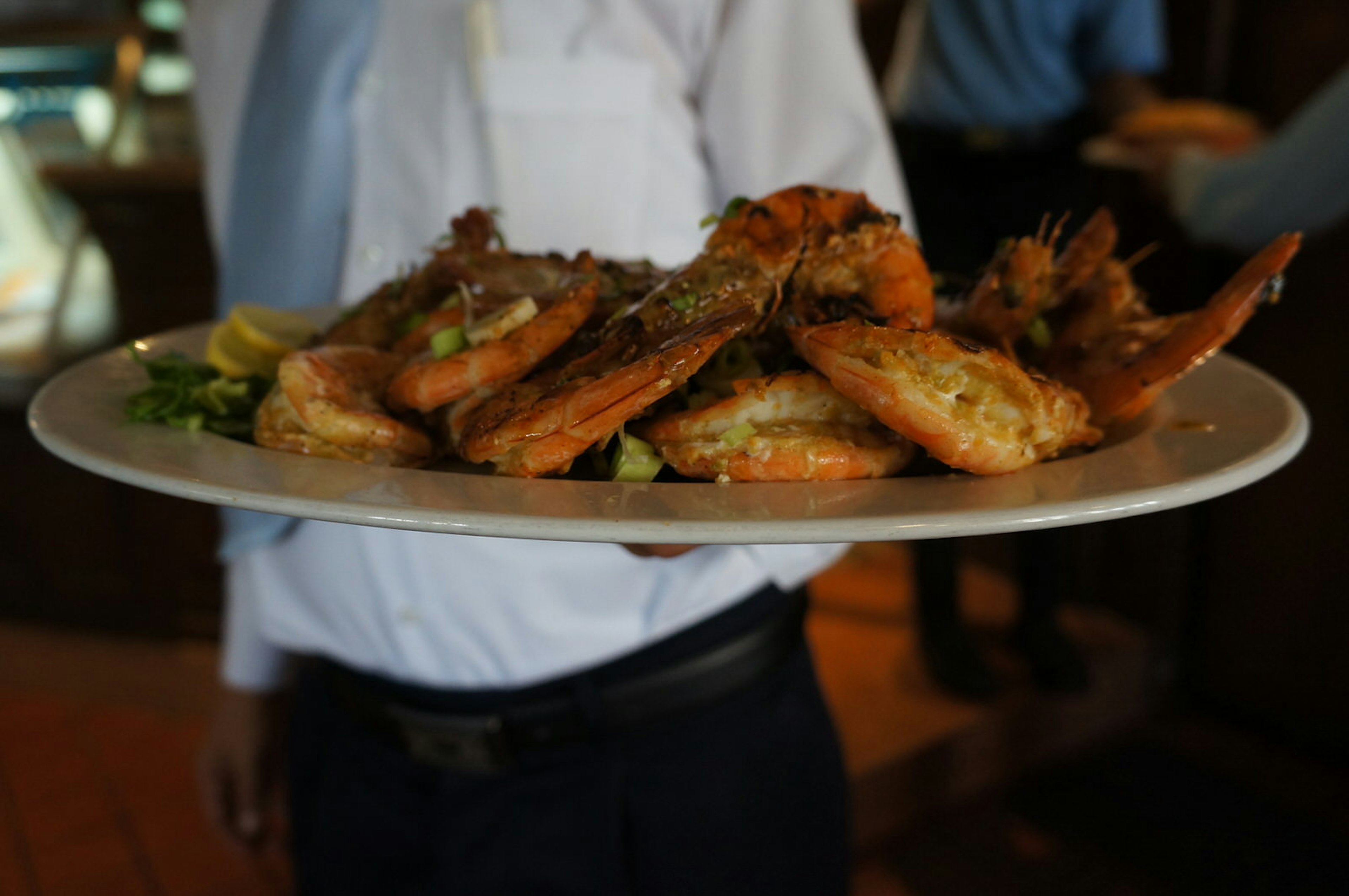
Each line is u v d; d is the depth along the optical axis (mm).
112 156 1570
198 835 1347
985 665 1427
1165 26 1493
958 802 1369
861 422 521
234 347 617
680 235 802
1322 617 1405
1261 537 1459
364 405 558
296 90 748
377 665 771
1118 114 1348
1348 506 1347
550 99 756
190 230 1493
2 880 1277
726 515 450
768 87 757
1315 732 1443
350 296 785
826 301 549
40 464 1662
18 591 1783
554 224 774
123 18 1802
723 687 751
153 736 1560
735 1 753
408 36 767
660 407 548
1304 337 1354
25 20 1719
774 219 559
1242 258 1370
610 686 743
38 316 1733
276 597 792
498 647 740
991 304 586
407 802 770
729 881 758
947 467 535
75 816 1390
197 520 1635
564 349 568
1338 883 1203
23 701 1653
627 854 755
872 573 1789
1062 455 545
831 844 794
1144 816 1339
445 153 770
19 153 1712
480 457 516
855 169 740
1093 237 623
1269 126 1401
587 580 729
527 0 754
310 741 826
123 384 609
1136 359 557
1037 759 1444
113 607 1741
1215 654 1555
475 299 603
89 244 1715
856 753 1295
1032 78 1369
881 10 1965
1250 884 1210
